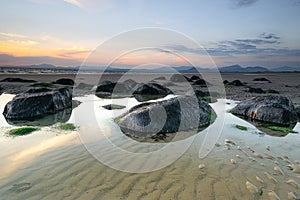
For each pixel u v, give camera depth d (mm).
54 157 4934
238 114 9945
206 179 4188
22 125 7668
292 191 3840
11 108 9086
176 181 4098
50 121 8273
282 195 3719
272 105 9016
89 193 3643
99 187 3822
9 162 4633
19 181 3914
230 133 7137
